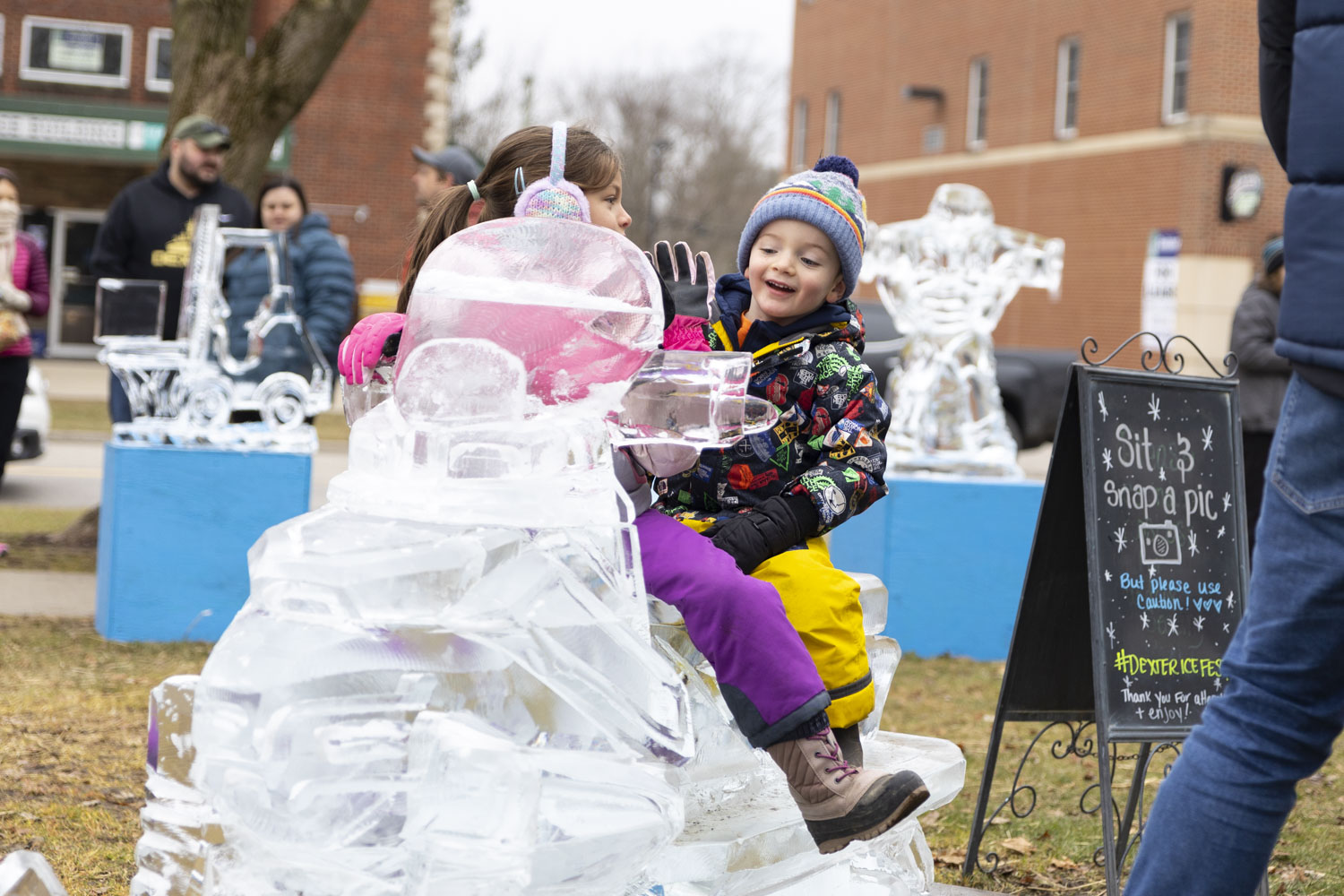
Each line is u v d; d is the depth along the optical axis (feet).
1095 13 75.20
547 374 6.98
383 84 77.36
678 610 7.75
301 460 19.65
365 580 6.45
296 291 20.99
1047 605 11.37
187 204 22.11
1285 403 7.39
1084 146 75.72
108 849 11.31
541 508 6.80
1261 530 7.48
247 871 6.66
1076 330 75.82
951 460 21.70
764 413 7.72
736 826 8.00
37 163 81.71
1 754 13.82
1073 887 11.51
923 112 91.45
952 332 21.62
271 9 72.18
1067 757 15.76
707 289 9.02
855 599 8.41
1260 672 7.37
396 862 6.43
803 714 7.53
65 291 83.30
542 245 7.13
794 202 8.82
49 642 18.94
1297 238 7.16
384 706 6.45
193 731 6.63
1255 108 66.74
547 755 6.59
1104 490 11.05
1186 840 7.40
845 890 8.87
